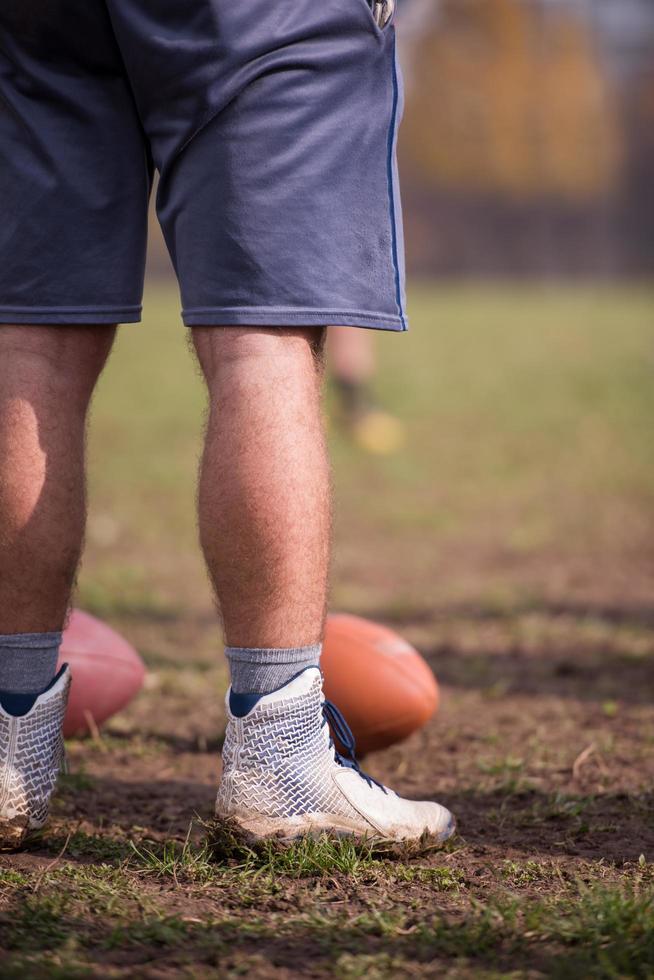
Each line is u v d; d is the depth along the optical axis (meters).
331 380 18.72
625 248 91.06
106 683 5.43
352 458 17.45
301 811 3.54
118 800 4.48
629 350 27.80
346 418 18.50
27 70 3.54
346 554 11.65
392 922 3.07
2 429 3.54
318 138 3.38
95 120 3.54
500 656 7.65
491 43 90.75
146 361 26.56
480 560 11.41
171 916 3.07
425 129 90.19
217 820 3.56
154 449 17.95
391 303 3.55
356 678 5.09
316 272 3.39
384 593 9.84
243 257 3.37
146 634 8.20
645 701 6.39
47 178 3.53
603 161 91.81
